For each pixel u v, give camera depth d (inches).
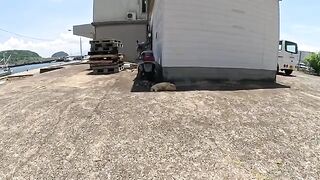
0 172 190.4
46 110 281.9
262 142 221.0
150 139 218.4
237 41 403.2
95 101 300.7
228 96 319.3
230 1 393.1
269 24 450.9
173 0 364.8
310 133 240.8
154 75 415.2
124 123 243.4
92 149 208.2
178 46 368.8
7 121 262.7
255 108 287.3
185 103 286.4
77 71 564.7
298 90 401.1
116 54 507.8
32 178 182.1
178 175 180.1
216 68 388.2
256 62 431.8
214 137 223.6
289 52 663.8
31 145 219.0
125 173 182.5
